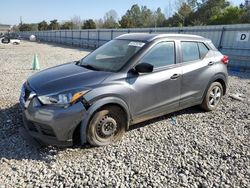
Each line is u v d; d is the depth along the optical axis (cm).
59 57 1758
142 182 312
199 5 5612
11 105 567
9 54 1920
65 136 354
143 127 470
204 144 413
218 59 557
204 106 553
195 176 328
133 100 404
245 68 1320
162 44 452
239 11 3744
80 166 341
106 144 394
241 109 593
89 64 450
